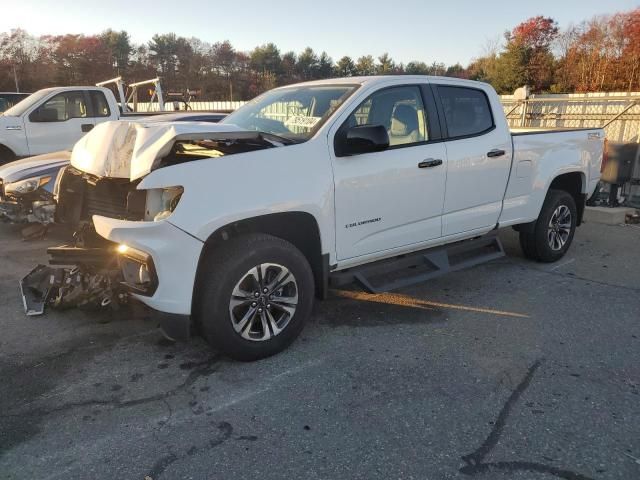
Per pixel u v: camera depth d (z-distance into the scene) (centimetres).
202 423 298
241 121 455
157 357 374
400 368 359
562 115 1202
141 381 342
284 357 374
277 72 8450
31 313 439
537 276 556
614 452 274
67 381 342
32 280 480
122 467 262
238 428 294
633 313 457
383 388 334
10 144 990
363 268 427
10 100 1438
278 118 433
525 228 580
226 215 334
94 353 379
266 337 364
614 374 353
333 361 369
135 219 354
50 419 301
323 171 377
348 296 493
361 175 396
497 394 328
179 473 258
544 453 273
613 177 838
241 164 345
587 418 303
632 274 565
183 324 338
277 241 361
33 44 7256
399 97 434
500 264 599
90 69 7525
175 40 8275
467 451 275
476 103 495
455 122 473
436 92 461
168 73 8000
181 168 329
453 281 540
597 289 517
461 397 324
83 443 280
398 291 509
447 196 462
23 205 659
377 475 257
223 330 344
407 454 272
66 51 7469
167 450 275
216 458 269
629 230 776
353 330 419
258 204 346
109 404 316
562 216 595
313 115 409
